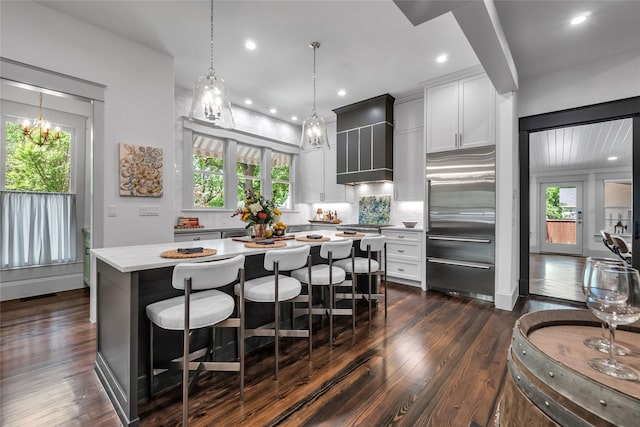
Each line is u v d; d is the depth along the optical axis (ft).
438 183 13.14
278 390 6.09
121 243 10.35
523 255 12.93
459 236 12.51
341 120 17.20
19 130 12.28
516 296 12.46
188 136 14.75
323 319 9.53
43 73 8.77
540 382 1.83
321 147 11.30
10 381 6.36
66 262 13.21
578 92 11.48
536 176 26.96
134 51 10.57
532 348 1.96
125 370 5.16
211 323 5.31
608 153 20.02
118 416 5.31
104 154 9.96
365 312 10.69
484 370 6.82
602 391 1.51
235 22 9.37
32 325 9.32
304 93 14.98
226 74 12.89
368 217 17.97
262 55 11.29
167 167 11.46
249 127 17.62
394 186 15.72
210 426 5.09
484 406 5.61
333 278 8.27
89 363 7.13
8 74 8.23
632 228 10.53
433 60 11.58
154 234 11.16
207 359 6.75
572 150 19.48
